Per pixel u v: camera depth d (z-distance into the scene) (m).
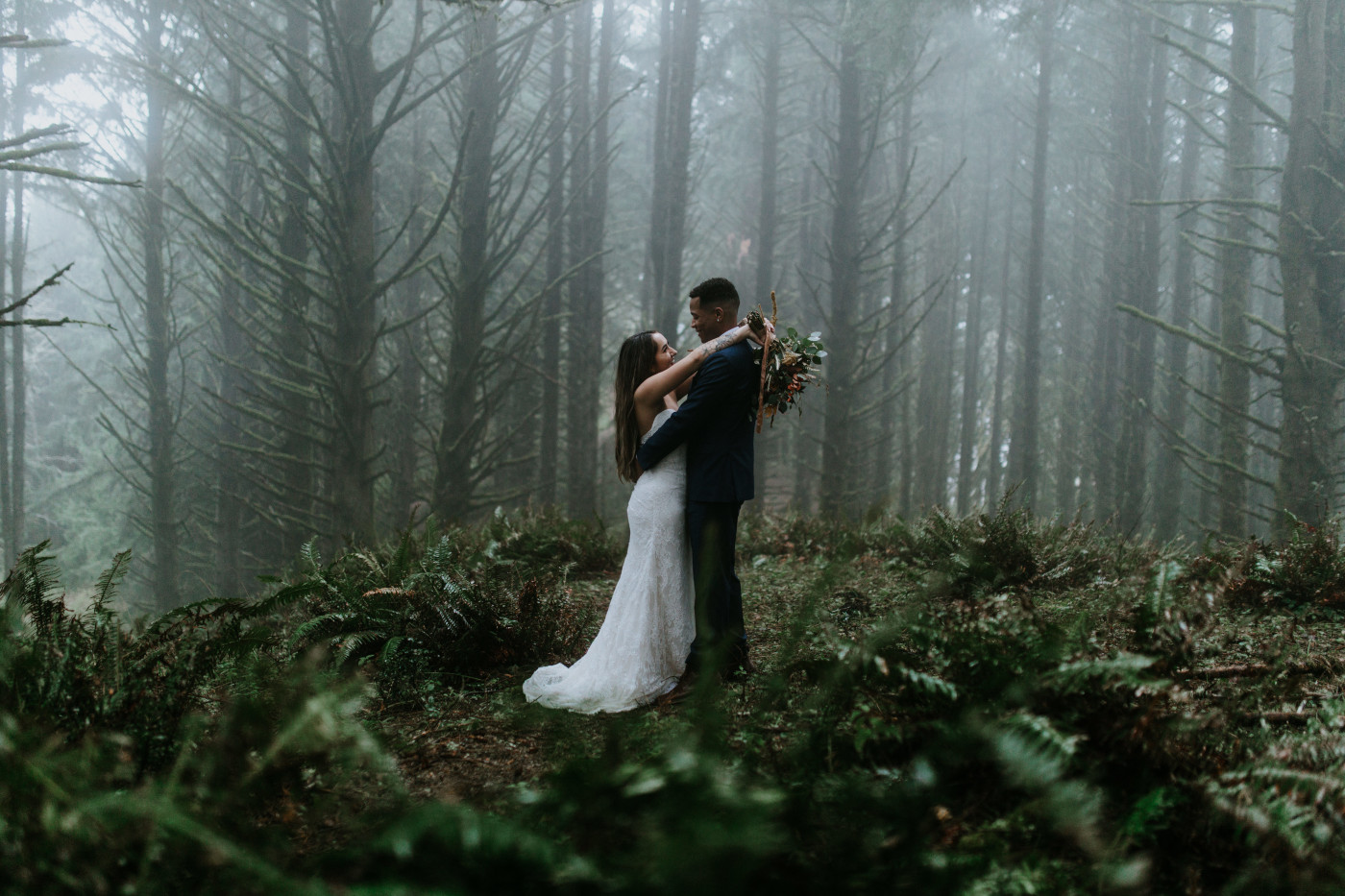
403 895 1.37
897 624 2.31
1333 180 10.80
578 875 1.44
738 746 2.44
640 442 4.10
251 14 13.38
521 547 8.33
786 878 1.54
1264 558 5.59
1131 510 21.38
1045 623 2.34
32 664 2.39
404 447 21.16
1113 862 1.76
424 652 4.10
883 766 2.18
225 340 19.48
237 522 19.62
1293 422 11.06
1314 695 3.02
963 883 1.64
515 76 14.25
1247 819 1.73
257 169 12.64
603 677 3.66
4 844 1.55
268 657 3.62
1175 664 2.29
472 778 2.60
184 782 1.96
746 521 10.77
